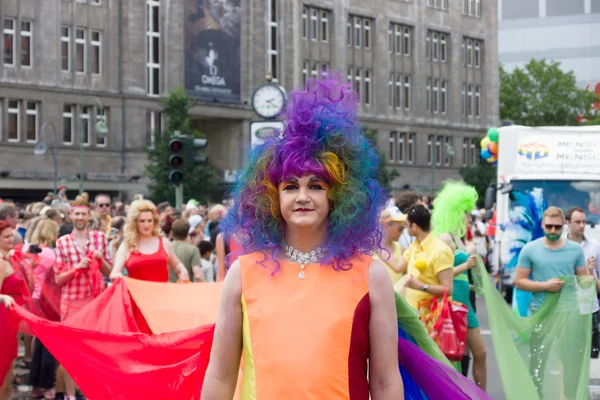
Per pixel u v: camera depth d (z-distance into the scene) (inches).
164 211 682.8
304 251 147.7
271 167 147.9
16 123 2139.5
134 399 270.7
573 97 3196.4
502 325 326.3
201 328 271.1
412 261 337.1
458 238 353.4
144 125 2317.9
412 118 3004.4
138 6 2303.2
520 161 803.4
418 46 3024.1
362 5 2849.4
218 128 2509.8
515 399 315.0
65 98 2197.3
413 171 2999.5
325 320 142.3
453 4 3139.8
